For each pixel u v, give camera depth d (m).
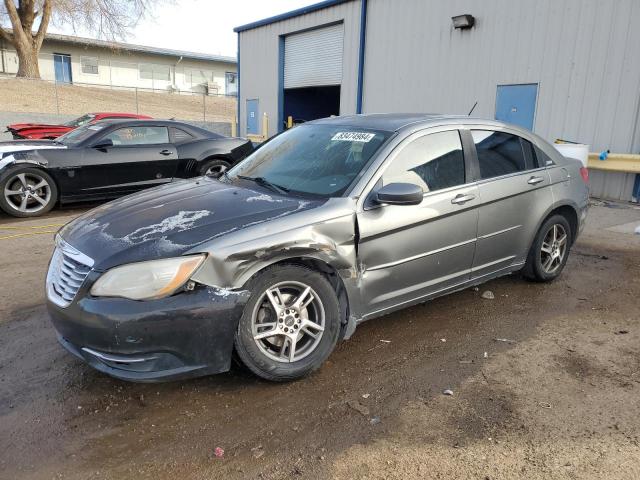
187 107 35.66
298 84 17.72
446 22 12.39
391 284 3.63
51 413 2.99
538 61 10.68
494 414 2.97
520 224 4.52
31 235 7.07
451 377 3.38
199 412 2.99
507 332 4.07
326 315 3.30
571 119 10.28
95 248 3.03
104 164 8.52
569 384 3.29
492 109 11.68
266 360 3.13
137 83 40.78
